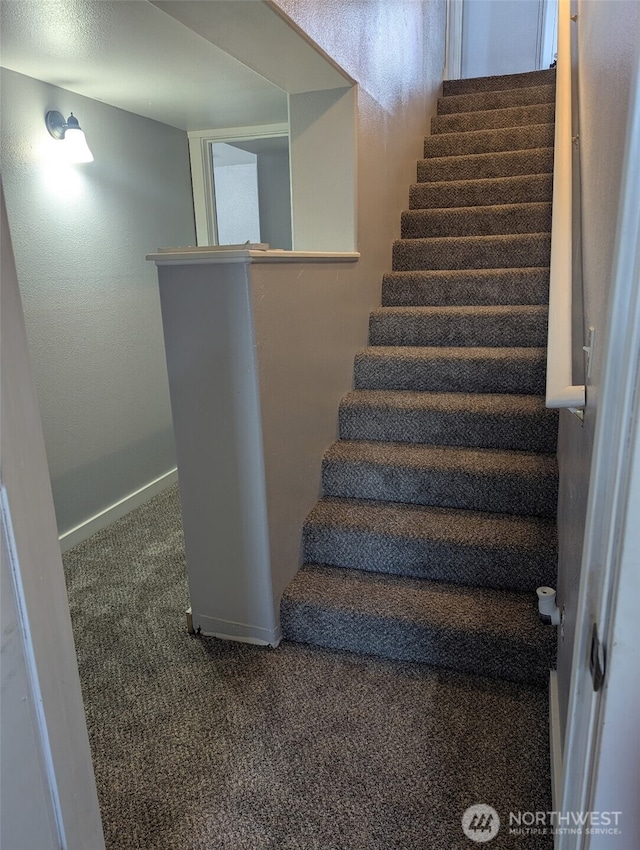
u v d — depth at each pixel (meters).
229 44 1.91
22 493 0.67
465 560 2.05
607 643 0.57
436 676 1.88
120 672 1.94
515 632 1.81
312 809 1.44
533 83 4.29
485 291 2.91
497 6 4.99
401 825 1.39
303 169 2.52
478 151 3.78
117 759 1.60
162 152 3.29
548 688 1.78
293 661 1.97
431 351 2.70
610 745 0.58
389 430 2.49
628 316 0.52
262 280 1.80
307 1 1.84
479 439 2.39
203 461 1.94
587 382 1.17
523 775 1.51
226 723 1.71
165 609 2.30
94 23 1.88
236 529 1.97
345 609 1.97
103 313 2.95
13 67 2.29
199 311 1.81
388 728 1.67
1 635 0.63
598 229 1.20
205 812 1.44
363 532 2.14
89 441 2.92
